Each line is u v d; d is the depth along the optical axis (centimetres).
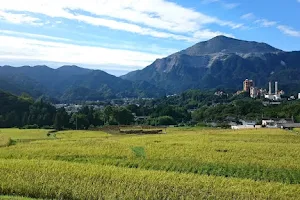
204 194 3114
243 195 3136
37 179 3444
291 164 4656
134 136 9319
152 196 3030
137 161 4994
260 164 4681
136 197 3008
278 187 3525
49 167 4131
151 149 5878
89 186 3256
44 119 15788
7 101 16425
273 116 17575
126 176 3769
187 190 3244
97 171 3981
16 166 4131
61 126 14312
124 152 5594
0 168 3991
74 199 3041
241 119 18088
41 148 6053
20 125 15350
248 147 6019
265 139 7438
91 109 18512
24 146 6400
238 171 4450
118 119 17088
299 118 15638
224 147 6022
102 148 6022
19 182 3306
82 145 6462
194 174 4178
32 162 4472
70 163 4531
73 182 3397
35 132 10981
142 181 3534
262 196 3166
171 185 3397
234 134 8612
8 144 6919
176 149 5847
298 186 3644
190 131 11419
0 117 14825
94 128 14475
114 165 4819
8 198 2961
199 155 5250
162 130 12444
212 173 4425
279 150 5716
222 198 3031
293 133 9019
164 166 4712
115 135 10306
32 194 3159
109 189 3170
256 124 15400
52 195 3123
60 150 5806
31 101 17775
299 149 5831
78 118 14800
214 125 16250
